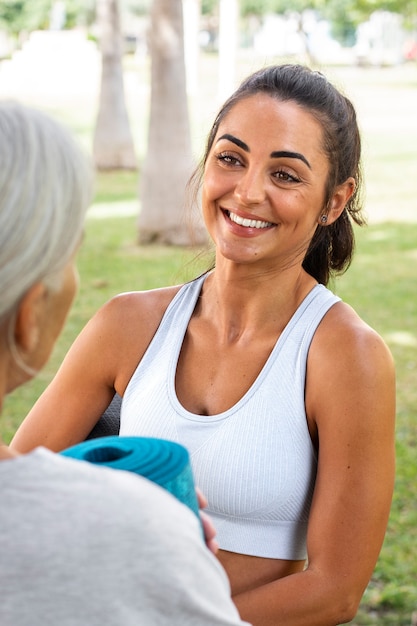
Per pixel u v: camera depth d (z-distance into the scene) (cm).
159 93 1273
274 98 209
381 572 451
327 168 213
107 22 1961
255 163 207
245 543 206
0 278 115
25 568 111
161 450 140
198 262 272
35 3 5272
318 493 203
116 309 230
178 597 114
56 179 117
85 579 111
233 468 202
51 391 234
